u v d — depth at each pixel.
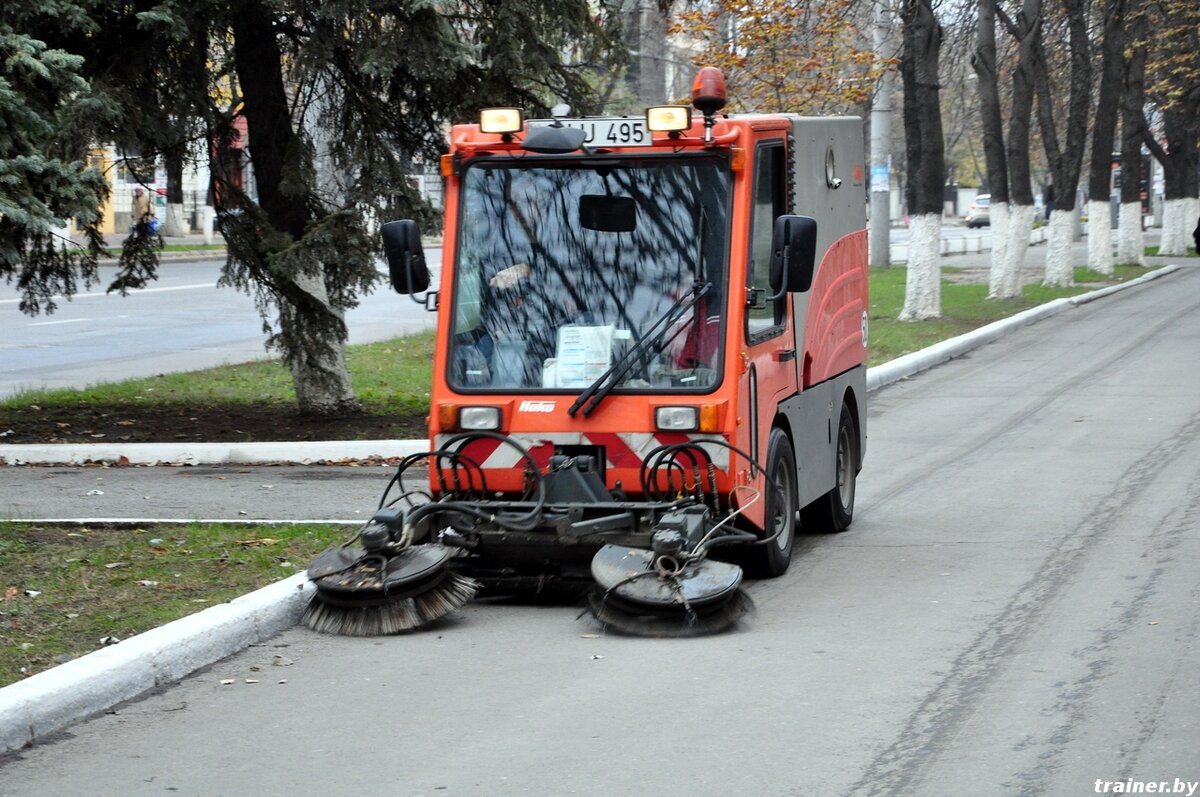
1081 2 46.69
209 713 8.15
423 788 6.84
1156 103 66.12
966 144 139.38
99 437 19.00
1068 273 47.47
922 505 14.77
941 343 30.30
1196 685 8.23
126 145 17.77
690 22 30.98
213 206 19.59
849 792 6.68
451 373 10.88
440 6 18.16
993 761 7.05
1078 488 15.25
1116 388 23.88
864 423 14.70
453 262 11.00
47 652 8.95
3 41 14.45
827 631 9.77
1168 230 67.06
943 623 9.91
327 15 17.86
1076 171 47.09
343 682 8.75
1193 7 52.78
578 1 19.25
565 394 10.62
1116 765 6.95
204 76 18.88
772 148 11.57
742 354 10.62
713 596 9.62
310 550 12.02
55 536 12.70
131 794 6.86
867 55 31.64
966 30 45.72
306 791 6.84
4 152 14.70
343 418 20.42
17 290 20.20
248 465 17.58
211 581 10.90
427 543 10.61
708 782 6.84
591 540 10.27
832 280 13.37
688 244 10.76
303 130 19.45
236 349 31.94
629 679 8.67
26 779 7.09
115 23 18.16
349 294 18.89
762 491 11.11
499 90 18.83
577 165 10.97
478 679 8.76
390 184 18.67
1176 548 12.12
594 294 10.82
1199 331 32.91
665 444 10.48
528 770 7.07
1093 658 8.88
